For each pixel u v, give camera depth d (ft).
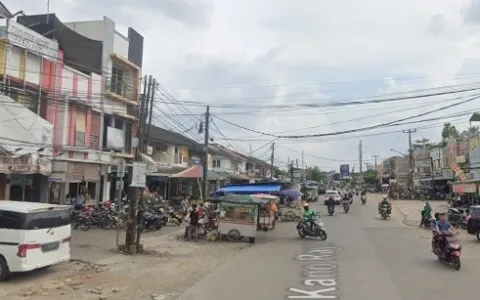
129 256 52.16
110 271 42.83
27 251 36.96
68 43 88.22
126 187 104.47
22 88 72.23
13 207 37.55
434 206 171.73
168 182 137.80
